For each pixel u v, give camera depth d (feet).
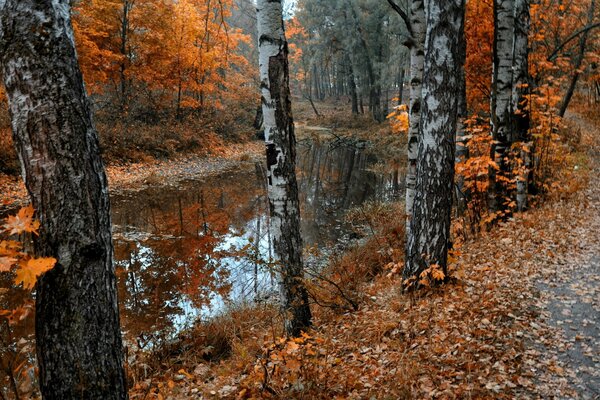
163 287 28.78
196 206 52.08
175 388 15.35
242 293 28.04
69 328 7.90
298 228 17.46
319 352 15.43
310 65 153.07
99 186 8.35
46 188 7.76
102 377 8.23
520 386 12.59
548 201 34.06
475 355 14.07
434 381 12.94
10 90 7.71
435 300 18.44
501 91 29.58
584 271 20.89
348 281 25.53
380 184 67.97
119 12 72.64
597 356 13.88
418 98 21.47
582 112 92.32
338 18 126.00
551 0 40.68
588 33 56.70
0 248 7.32
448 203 18.94
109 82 79.71
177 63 79.71
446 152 18.29
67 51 8.02
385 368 14.17
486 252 24.70
